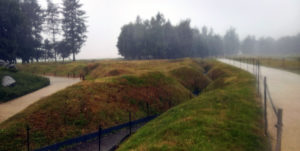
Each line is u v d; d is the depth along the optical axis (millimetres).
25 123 11539
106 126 13938
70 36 73938
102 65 45188
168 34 93312
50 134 11500
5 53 46938
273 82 20703
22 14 53562
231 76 29438
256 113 11156
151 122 13367
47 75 49031
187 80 34938
